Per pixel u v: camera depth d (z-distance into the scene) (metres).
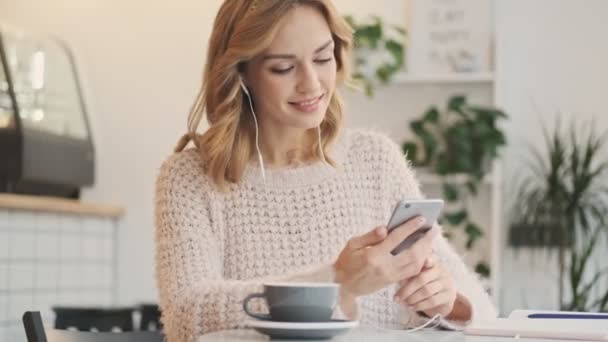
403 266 1.83
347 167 2.39
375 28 5.17
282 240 2.29
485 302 2.18
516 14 5.26
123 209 5.46
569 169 5.01
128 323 4.06
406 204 1.78
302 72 2.13
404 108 5.30
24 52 5.01
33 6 5.68
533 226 5.07
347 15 5.29
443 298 1.99
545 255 5.18
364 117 5.35
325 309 1.64
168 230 2.22
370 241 1.83
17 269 4.61
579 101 5.19
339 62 2.31
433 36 5.26
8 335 4.55
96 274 5.32
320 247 2.31
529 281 5.20
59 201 4.82
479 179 5.12
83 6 5.63
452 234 5.25
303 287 1.62
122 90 5.57
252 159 2.32
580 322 1.88
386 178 2.42
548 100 5.22
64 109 5.25
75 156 5.27
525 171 5.24
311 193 2.32
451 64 5.23
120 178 5.54
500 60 5.20
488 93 5.23
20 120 4.82
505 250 5.24
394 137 5.31
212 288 1.98
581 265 4.87
